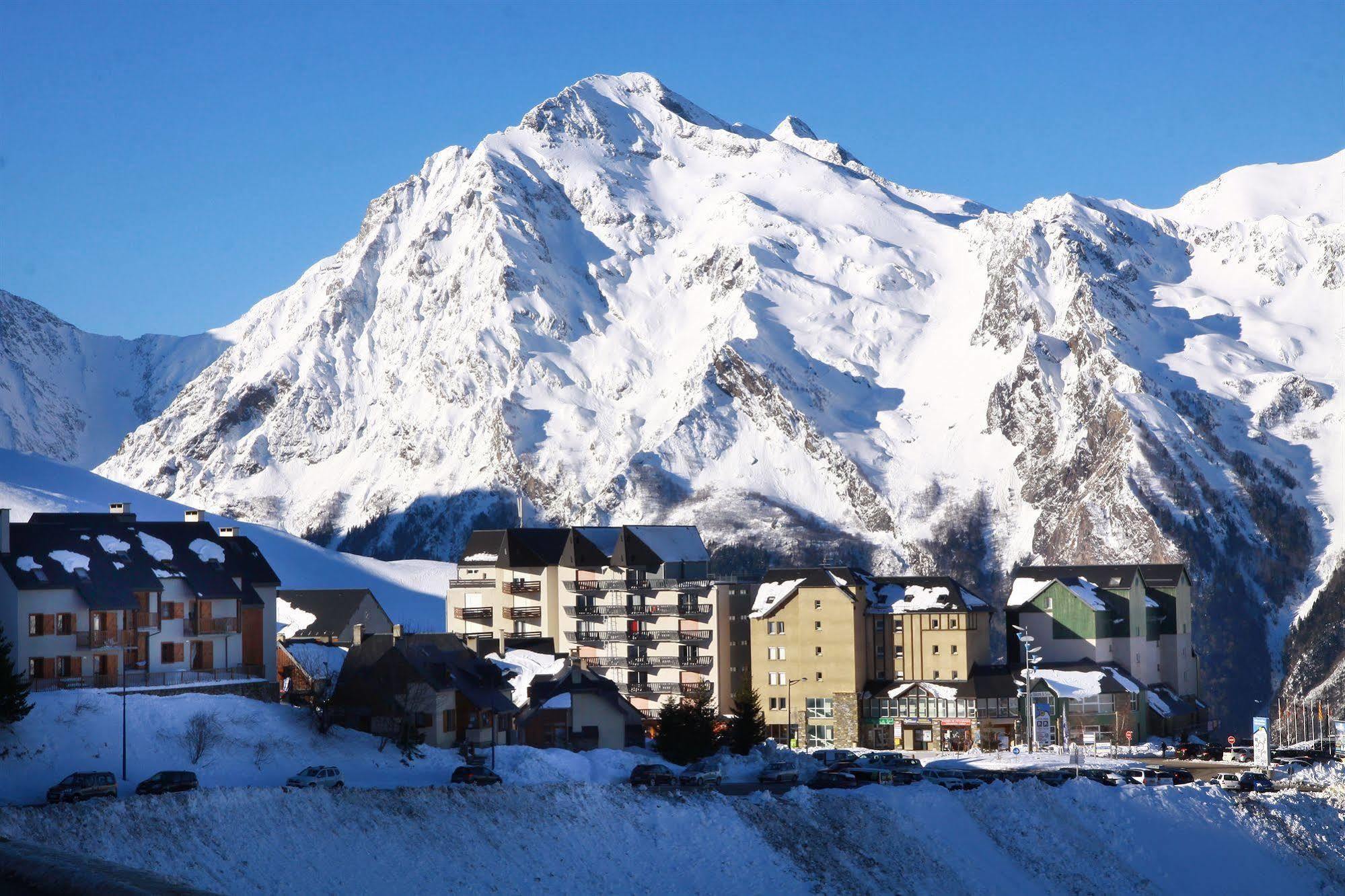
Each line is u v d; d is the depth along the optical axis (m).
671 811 129.50
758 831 129.38
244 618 154.00
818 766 160.00
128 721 126.94
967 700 196.38
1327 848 145.75
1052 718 195.75
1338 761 182.50
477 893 112.75
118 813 105.19
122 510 164.50
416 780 131.12
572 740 159.50
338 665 166.12
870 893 125.00
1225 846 141.88
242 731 133.12
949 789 146.88
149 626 142.25
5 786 113.62
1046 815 142.12
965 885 129.88
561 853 120.69
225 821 109.69
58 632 135.62
